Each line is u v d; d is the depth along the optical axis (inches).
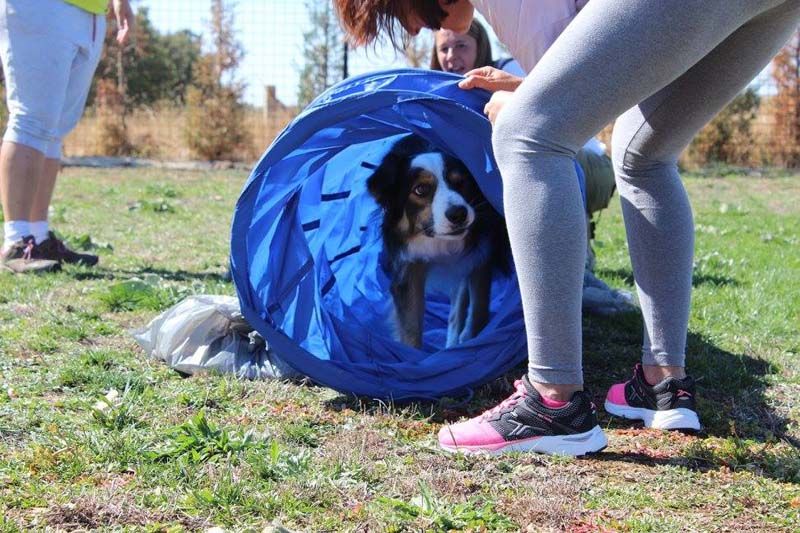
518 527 84.3
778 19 96.7
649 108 106.7
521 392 104.3
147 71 952.9
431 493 91.4
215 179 536.1
